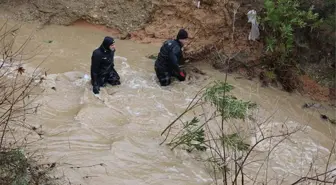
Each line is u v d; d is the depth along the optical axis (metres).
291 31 8.89
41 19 10.35
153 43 9.96
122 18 10.39
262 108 8.08
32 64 8.62
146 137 6.82
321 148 7.21
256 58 9.20
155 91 8.23
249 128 7.14
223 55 9.28
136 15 10.34
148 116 7.42
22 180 4.80
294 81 8.93
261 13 9.40
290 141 7.22
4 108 6.28
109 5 10.48
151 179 5.93
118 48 9.72
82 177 5.63
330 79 8.98
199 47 9.43
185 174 6.13
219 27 9.53
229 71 9.10
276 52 9.02
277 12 8.81
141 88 8.28
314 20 9.10
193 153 6.56
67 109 7.34
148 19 10.31
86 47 9.66
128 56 9.41
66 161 5.91
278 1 8.88
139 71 8.88
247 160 6.58
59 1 10.49
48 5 10.50
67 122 6.93
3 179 4.75
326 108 8.52
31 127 6.52
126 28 10.30
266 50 9.12
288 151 6.98
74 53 9.34
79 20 10.48
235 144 6.05
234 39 9.42
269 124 7.55
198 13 9.75
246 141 6.95
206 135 6.91
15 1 10.59
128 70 8.86
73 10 10.41
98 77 8.00
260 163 6.56
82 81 8.23
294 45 9.16
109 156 6.21
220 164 5.92
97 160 6.07
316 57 9.17
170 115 7.52
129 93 8.07
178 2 10.01
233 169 6.28
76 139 6.51
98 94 7.85
